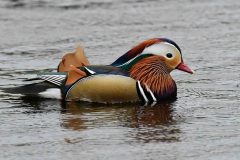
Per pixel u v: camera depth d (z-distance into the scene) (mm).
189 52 33031
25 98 26516
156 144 21594
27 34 36000
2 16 39344
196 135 22359
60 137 22297
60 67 26859
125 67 25875
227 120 23812
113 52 32844
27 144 21719
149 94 25797
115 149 21203
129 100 25703
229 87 27812
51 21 38281
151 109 25094
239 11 40500
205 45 34094
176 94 26422
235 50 33219
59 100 26156
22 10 40625
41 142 21875
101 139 22078
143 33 36062
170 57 26094
